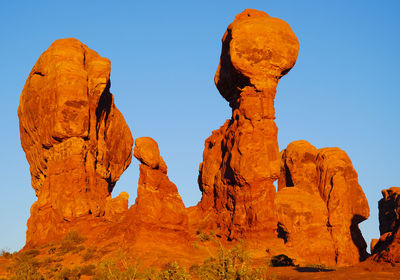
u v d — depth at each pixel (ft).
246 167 193.57
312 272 135.54
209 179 220.02
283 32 206.59
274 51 203.51
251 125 199.00
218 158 220.43
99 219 196.24
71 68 204.54
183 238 179.63
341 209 240.94
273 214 190.08
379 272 111.55
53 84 203.51
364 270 115.24
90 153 207.31
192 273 142.20
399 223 122.93
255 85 202.28
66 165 197.57
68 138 199.93
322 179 250.98
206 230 201.77
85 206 193.77
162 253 165.68
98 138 221.66
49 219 195.83
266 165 193.47
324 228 235.40
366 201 247.91
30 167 223.30
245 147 196.13
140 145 185.37
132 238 175.01
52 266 166.40
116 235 181.27
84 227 191.42
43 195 199.62
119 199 244.83
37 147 212.84
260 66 203.00
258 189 191.83
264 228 187.62
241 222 191.93
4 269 168.14
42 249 184.24
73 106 200.44
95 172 212.84
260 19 208.33
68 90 200.95
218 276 96.32
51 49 211.82
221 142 222.69
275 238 187.01
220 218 202.59
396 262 113.39
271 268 152.05
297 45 208.03
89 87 213.25
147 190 181.37
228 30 217.15
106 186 220.43
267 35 204.23
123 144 242.58
